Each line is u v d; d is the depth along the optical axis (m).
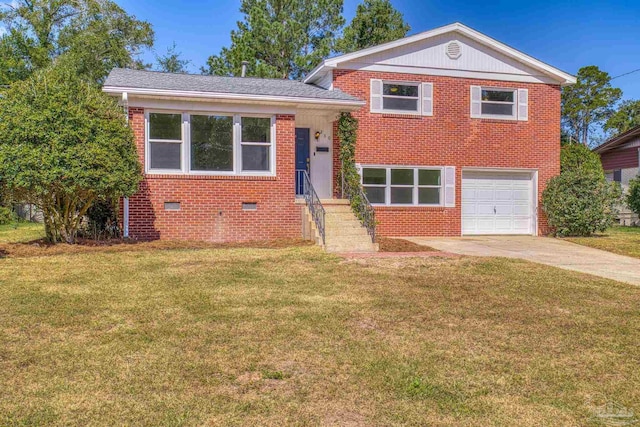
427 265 9.56
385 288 7.53
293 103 13.27
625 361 4.61
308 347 4.82
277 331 5.32
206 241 12.74
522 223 17.34
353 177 14.35
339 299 6.79
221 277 8.14
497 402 3.70
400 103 16.12
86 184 10.27
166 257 10.02
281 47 29.61
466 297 7.04
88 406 3.52
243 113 13.09
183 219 12.69
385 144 15.89
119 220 12.58
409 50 16.06
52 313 5.88
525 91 17.08
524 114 17.08
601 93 52.03
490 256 11.10
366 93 15.73
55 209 11.43
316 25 31.86
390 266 9.40
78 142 10.39
